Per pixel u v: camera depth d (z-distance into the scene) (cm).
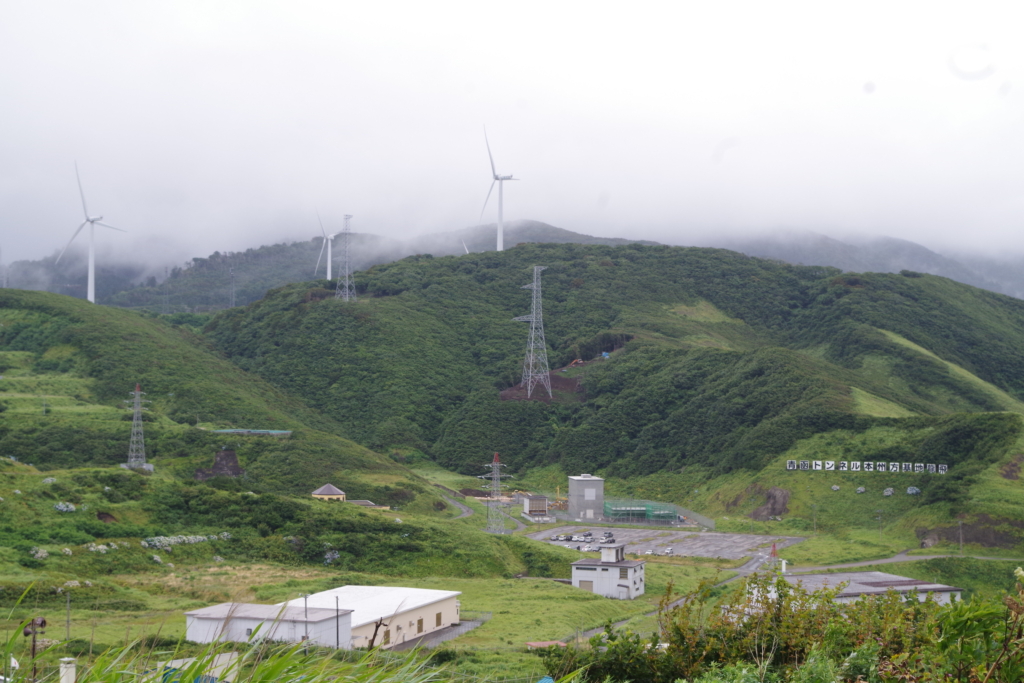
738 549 10638
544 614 6581
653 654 1666
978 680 1029
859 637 1522
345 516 9456
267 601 6706
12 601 5947
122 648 785
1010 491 10931
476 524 12644
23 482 8569
